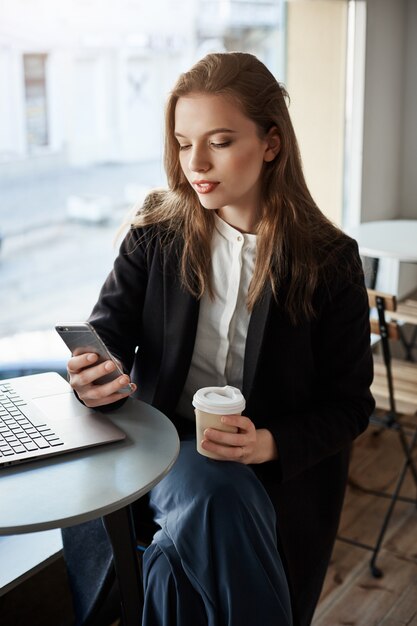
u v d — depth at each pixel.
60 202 4.70
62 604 1.85
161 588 1.28
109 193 4.57
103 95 3.99
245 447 1.28
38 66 3.88
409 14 3.42
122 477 1.13
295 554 1.50
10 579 1.51
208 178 1.36
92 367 1.31
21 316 5.03
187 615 1.27
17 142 4.12
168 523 1.30
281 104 1.41
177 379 1.52
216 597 1.25
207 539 1.25
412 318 2.55
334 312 1.50
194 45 3.55
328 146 3.30
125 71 3.84
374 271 2.75
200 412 1.27
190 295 1.50
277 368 1.48
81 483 1.11
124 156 4.32
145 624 1.30
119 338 1.57
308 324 1.48
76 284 5.20
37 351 3.57
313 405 1.52
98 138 4.21
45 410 1.34
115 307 1.58
